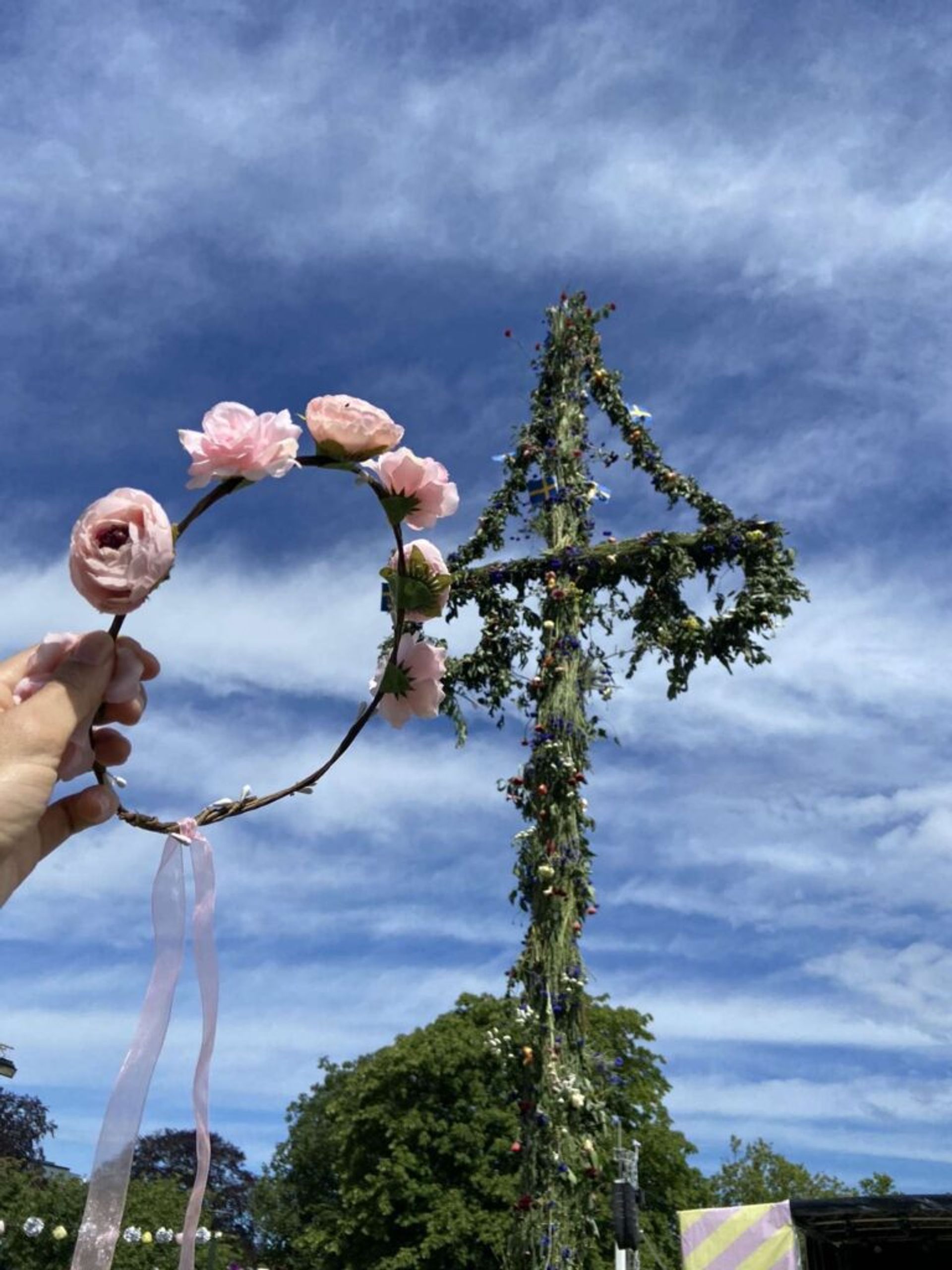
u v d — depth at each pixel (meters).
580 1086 5.75
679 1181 20.70
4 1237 14.59
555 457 7.18
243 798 1.24
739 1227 9.23
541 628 6.72
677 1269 19.48
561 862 6.14
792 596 6.31
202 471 1.07
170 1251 13.24
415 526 1.34
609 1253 16.91
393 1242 20.48
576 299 7.70
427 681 1.36
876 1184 26.34
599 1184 5.66
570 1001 5.92
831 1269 12.23
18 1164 18.17
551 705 6.48
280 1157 30.62
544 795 6.27
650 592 6.53
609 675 6.59
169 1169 26.30
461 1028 22.17
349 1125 21.77
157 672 1.04
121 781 1.06
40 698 0.96
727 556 6.51
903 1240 11.89
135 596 0.99
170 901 1.19
